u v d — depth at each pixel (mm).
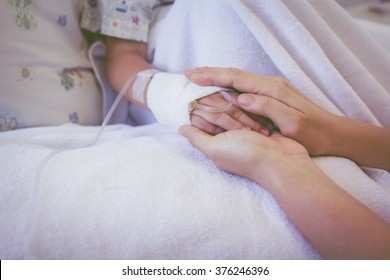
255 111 476
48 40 637
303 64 592
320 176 423
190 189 432
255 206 433
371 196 457
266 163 436
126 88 638
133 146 493
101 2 711
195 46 644
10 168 430
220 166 470
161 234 391
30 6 603
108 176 428
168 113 540
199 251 397
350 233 371
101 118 784
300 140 481
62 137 571
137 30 748
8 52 569
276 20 575
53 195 403
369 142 513
